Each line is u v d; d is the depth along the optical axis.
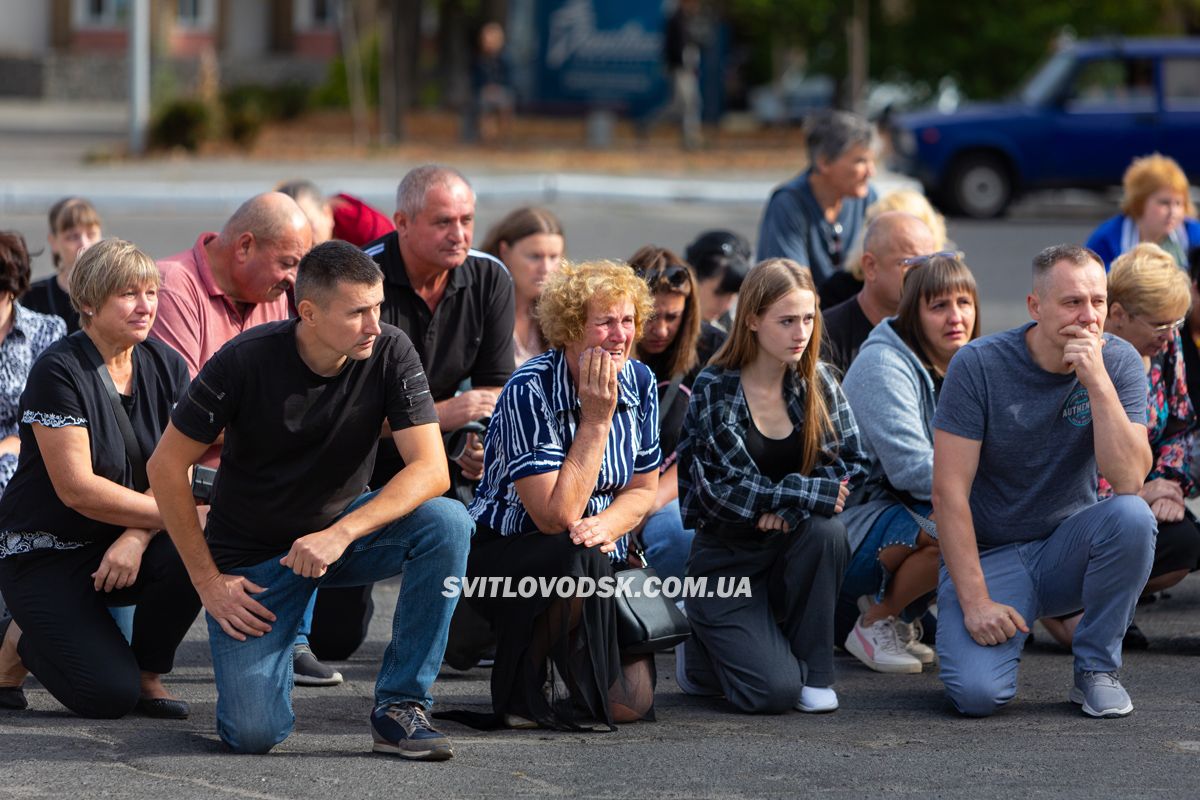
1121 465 14.61
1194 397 18.27
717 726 14.48
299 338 13.12
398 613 13.56
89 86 108.81
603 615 14.11
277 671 13.45
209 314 16.34
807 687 15.02
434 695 15.55
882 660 16.53
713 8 80.38
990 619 14.67
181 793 12.25
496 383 17.56
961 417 15.02
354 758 13.29
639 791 12.41
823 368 15.39
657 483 15.26
